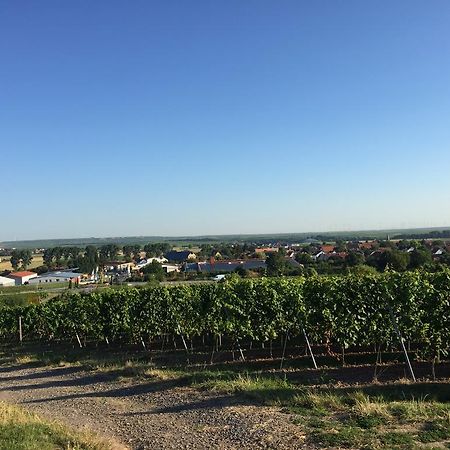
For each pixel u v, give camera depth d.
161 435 8.12
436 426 6.97
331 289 13.94
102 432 8.63
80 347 21.81
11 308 26.97
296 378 11.90
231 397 10.09
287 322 14.52
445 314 12.73
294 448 6.69
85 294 23.92
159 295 18.78
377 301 13.41
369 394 9.59
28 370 16.97
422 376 11.48
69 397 12.14
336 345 15.72
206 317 16.86
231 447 7.10
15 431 7.54
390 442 6.49
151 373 13.43
